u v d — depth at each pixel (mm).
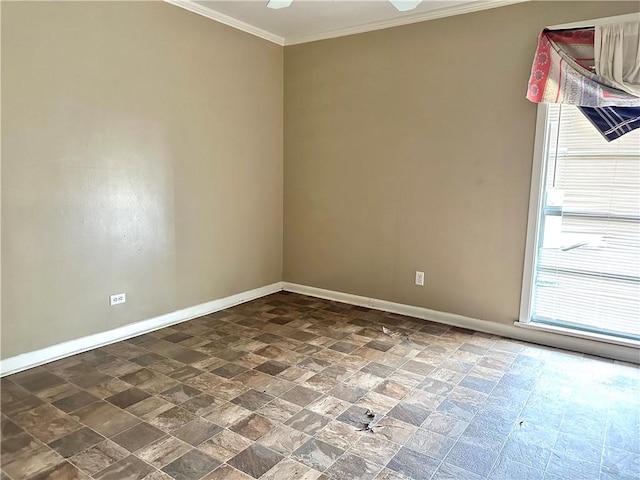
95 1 2895
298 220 4520
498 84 3301
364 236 4113
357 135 4027
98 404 2393
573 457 1999
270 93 4305
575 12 2969
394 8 3469
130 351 3088
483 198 3459
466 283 3607
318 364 2916
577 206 3148
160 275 3504
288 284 4660
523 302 3359
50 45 2699
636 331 3039
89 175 2977
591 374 2799
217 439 2100
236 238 4125
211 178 3814
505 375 2779
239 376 2734
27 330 2777
